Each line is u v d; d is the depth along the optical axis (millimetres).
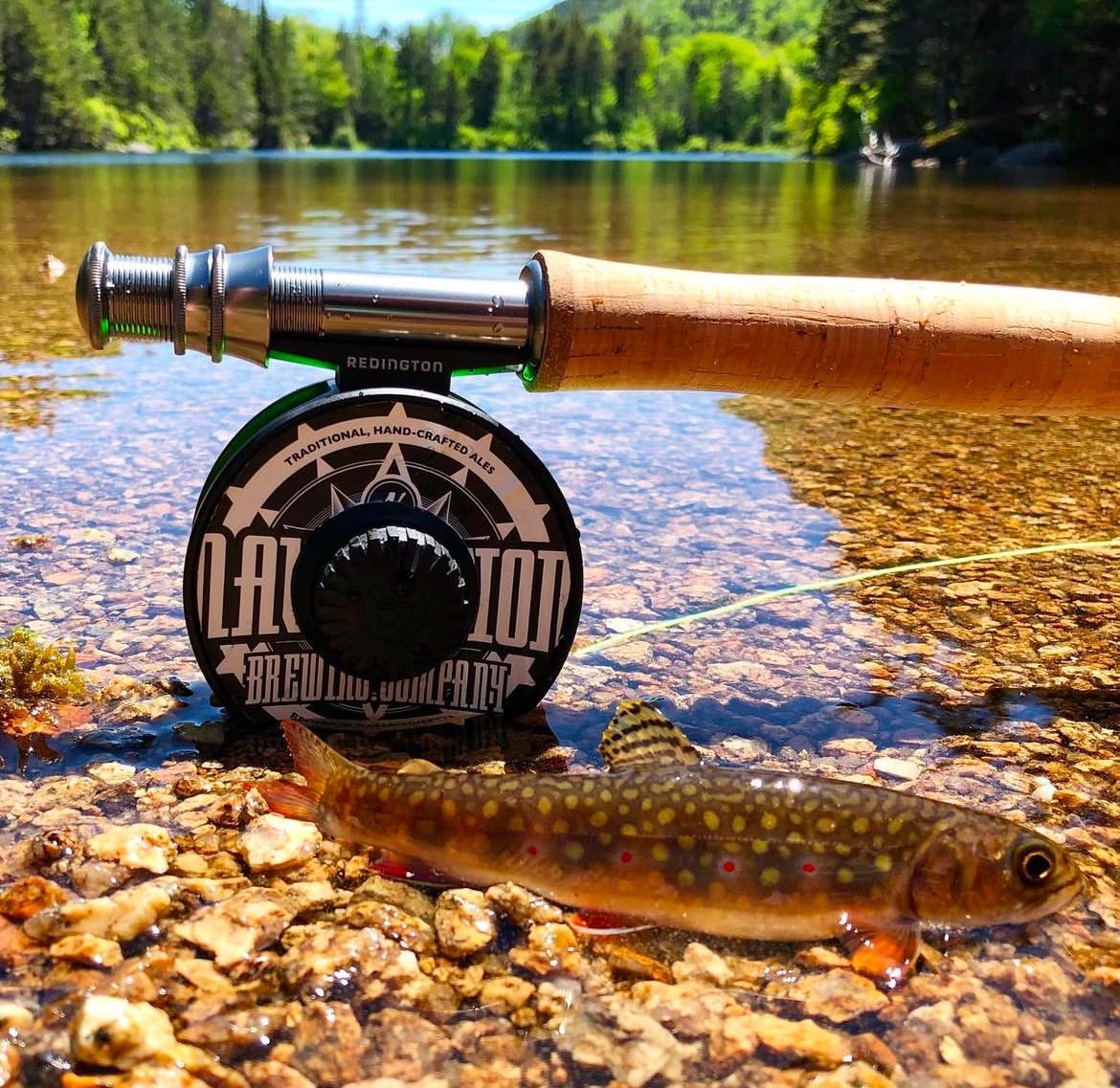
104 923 194
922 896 195
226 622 258
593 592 374
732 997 186
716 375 274
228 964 188
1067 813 242
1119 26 4668
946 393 283
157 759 254
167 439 543
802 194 2688
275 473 250
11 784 242
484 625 269
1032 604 366
